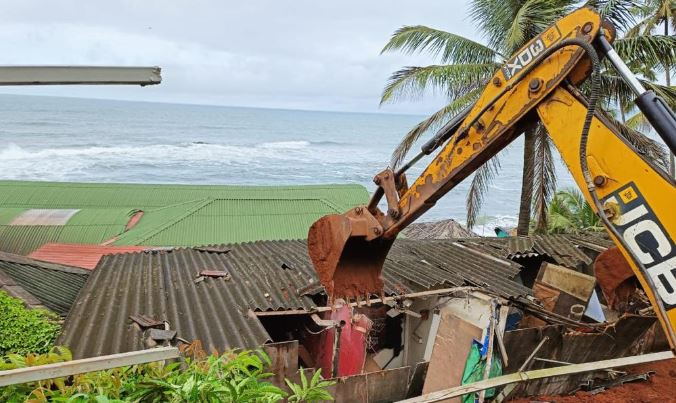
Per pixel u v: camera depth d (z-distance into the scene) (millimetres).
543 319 8789
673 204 2998
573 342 8086
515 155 108812
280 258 10500
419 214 4168
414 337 9641
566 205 21281
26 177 58656
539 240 13078
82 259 16047
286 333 9656
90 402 3326
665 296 3025
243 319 7207
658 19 18375
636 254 3131
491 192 63875
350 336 8586
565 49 3365
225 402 3291
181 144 99750
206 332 6734
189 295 8266
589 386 8492
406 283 9336
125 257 10867
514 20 12539
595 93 3084
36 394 3357
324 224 4512
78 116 158125
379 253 4590
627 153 3176
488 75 13477
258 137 131000
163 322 6703
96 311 7199
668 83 18672
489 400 7652
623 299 5344
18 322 6328
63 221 19406
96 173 63438
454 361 7816
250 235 19000
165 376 3748
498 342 7273
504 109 3646
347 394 6887
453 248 12016
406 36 14539
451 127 4039
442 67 13711
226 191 24547
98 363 3436
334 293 4469
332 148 113375
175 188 25734
